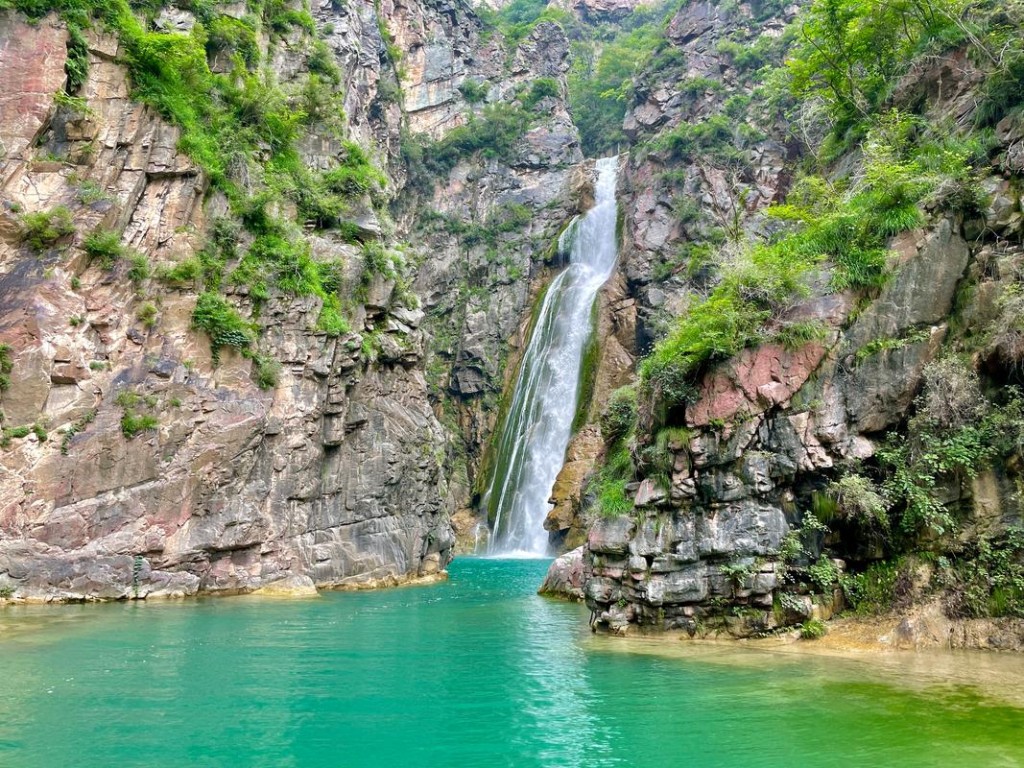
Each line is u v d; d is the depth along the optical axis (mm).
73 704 9094
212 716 8727
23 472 18531
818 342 13391
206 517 21078
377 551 25312
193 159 22750
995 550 11828
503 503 46281
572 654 12438
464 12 65500
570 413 45344
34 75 20656
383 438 26469
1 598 17734
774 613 12719
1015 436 11961
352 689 10156
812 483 13102
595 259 52750
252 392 22547
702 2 55938
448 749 7699
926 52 17891
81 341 19969
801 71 23078
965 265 13438
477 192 57969
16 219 19734
